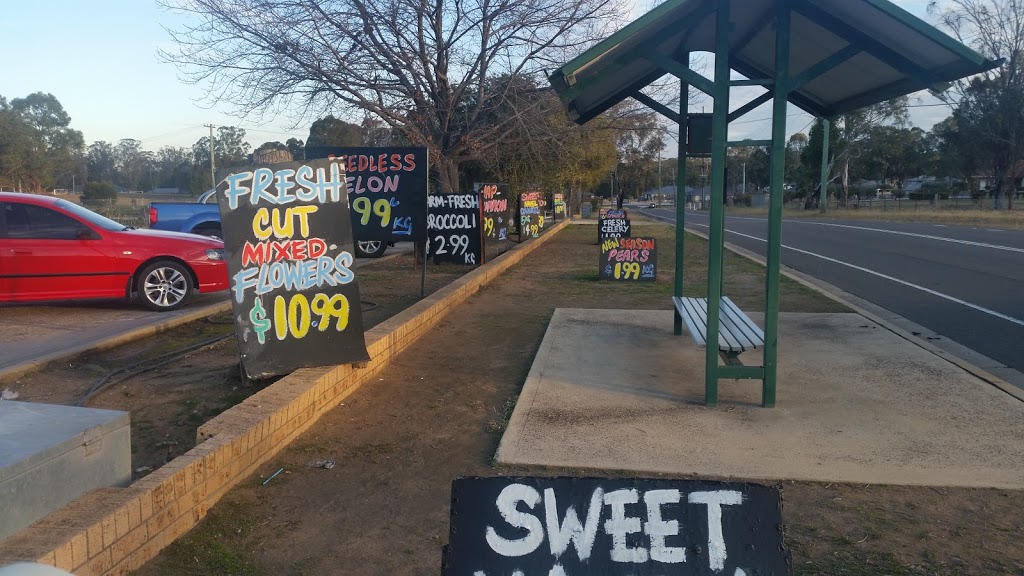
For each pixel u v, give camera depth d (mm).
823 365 7125
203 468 4164
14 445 3363
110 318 9852
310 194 6125
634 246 13812
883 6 4934
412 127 16281
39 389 6492
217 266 10664
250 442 4688
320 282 6156
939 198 68875
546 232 27609
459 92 16750
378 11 15508
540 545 2777
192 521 4043
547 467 4723
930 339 8719
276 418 5027
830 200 78062
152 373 6980
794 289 12820
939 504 4230
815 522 4023
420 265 16156
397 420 5719
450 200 15969
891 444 5074
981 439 5145
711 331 5852
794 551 3725
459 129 17438
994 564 3609
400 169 11094
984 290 12836
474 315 10047
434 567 3654
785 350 7750
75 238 9938
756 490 2783
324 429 5527
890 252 20469
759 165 102125
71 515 3371
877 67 6305
